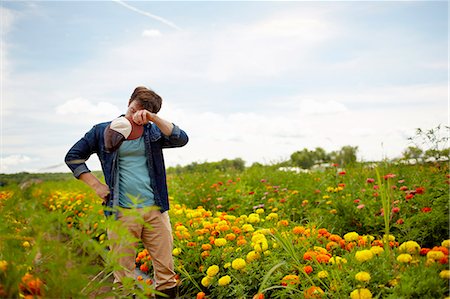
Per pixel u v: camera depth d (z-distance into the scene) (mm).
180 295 3871
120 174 3539
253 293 3443
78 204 6758
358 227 5035
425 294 2643
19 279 2293
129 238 2555
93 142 3609
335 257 3285
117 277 3385
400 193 4953
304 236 3957
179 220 4801
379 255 3180
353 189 5914
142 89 3740
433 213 4125
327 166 7699
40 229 2340
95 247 2426
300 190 6715
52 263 2348
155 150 3662
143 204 3504
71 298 2355
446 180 4930
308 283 3211
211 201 7359
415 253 2994
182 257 4109
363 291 2678
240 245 3969
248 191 6922
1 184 2580
